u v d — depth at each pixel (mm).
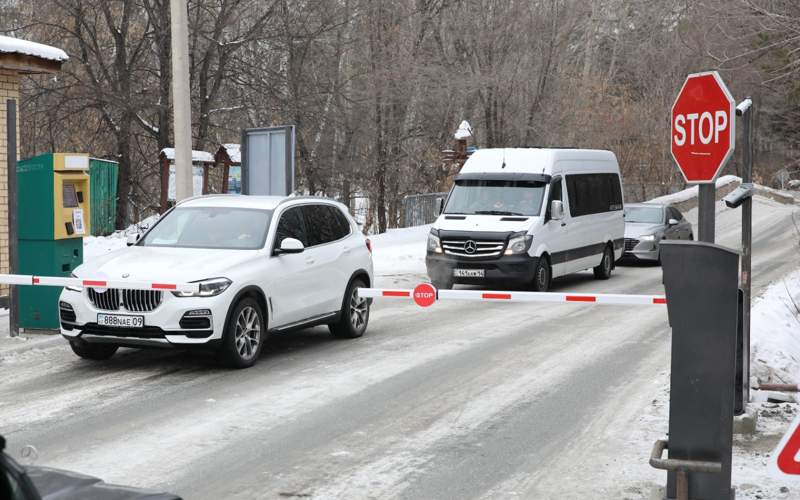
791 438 8789
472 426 16328
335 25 68000
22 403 17859
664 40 92062
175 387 19391
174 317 20422
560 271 39906
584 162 43000
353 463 14094
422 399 18359
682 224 55375
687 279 10672
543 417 17000
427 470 13773
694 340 10727
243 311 21469
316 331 27375
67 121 68875
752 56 47750
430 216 76812
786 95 53844
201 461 14117
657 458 10852
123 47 63500
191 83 65625
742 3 40281
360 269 26125
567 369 21484
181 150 32438
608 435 15766
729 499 10758
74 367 21594
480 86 74500
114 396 18500
